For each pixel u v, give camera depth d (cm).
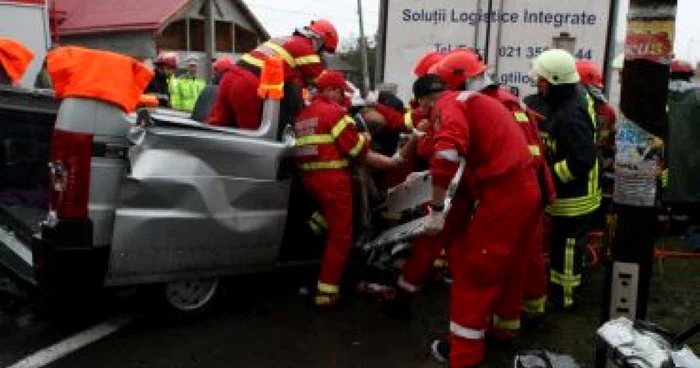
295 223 540
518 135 415
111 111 420
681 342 318
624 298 383
